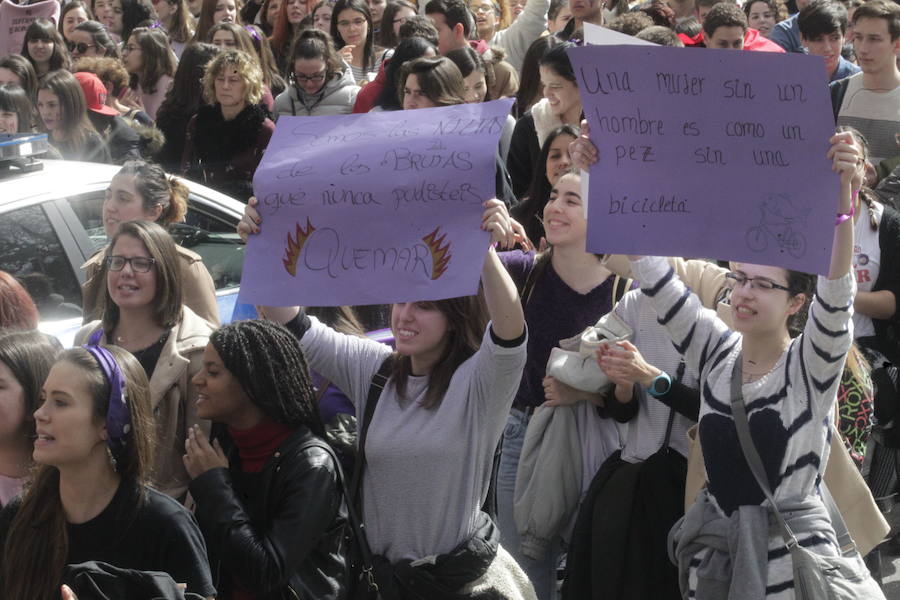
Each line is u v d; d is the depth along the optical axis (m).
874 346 5.61
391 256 3.46
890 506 5.87
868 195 5.60
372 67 10.11
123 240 4.33
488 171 3.45
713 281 4.57
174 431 4.27
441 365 3.67
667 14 9.45
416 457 3.60
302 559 3.42
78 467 3.25
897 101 6.91
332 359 3.87
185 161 7.94
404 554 3.63
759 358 3.71
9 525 3.38
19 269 5.40
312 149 3.62
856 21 6.92
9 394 3.74
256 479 3.55
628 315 4.48
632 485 4.36
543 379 4.71
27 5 11.94
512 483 4.86
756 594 3.56
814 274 3.48
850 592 3.59
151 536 3.23
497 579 3.68
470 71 7.33
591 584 4.37
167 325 4.36
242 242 6.29
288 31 10.88
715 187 3.43
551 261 4.83
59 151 7.78
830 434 3.66
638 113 3.43
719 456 3.69
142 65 9.91
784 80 3.32
